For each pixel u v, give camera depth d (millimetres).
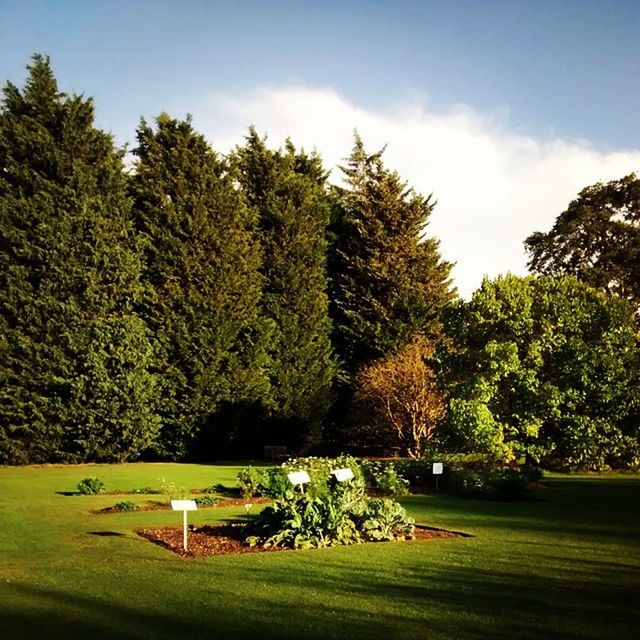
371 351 43500
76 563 10344
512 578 9375
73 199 34562
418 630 7160
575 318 26906
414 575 9500
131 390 33344
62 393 33375
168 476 26281
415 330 42750
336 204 49375
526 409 25984
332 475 18219
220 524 14086
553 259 48281
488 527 13859
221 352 37219
